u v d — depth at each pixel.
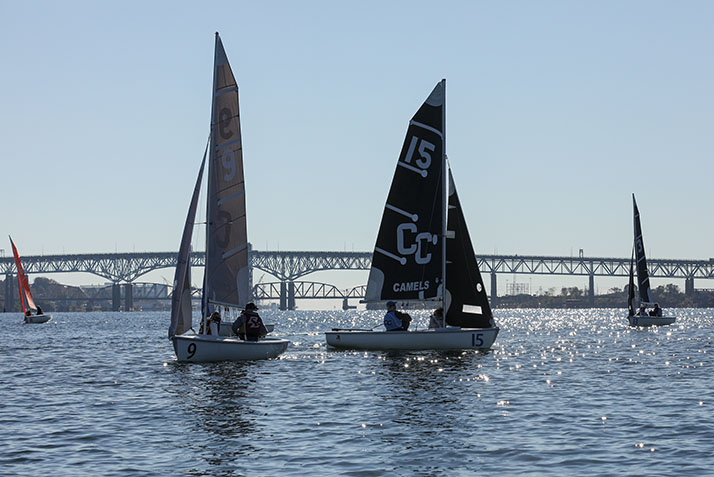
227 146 43.25
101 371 43.34
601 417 26.53
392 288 49.56
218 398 31.22
